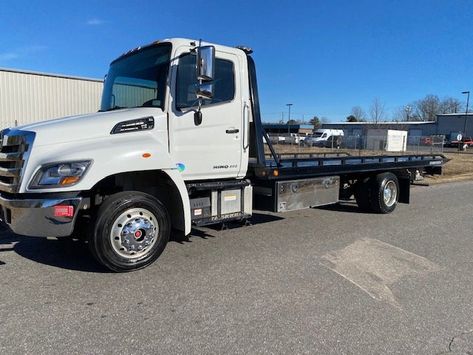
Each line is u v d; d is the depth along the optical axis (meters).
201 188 5.75
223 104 5.91
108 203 4.75
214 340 3.42
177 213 5.45
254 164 6.51
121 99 5.94
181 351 3.24
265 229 7.33
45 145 4.59
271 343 3.39
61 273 4.89
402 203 10.17
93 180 4.58
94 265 5.17
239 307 4.05
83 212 5.04
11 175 4.65
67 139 4.68
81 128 4.77
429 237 6.98
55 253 5.65
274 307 4.07
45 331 3.51
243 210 6.30
